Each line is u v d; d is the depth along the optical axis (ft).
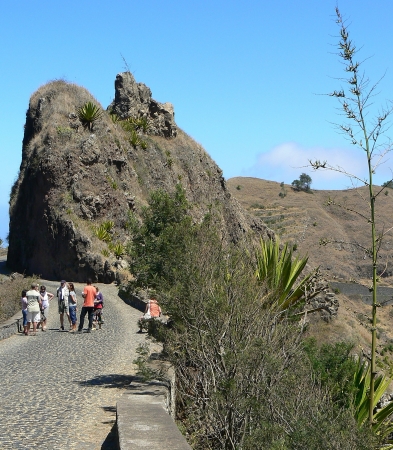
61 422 25.62
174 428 20.77
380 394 28.55
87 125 157.99
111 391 32.55
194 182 211.00
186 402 31.37
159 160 195.52
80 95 166.71
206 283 31.63
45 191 144.87
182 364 31.96
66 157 145.69
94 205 142.51
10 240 161.79
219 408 28.45
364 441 22.82
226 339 30.12
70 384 34.60
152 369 31.78
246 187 549.13
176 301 31.45
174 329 32.83
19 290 90.17
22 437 23.06
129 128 190.29
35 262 145.89
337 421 24.21
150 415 22.47
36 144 152.97
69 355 47.44
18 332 65.36
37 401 29.89
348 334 58.70
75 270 130.31
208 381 29.81
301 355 31.24
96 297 67.21
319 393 28.19
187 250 33.73
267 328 31.12
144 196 180.65
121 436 19.74
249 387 28.35
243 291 32.27
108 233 137.80
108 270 124.36
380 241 22.22
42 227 142.61
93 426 25.04
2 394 31.60
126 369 40.04
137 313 83.20
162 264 36.24
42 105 161.99
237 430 27.55
